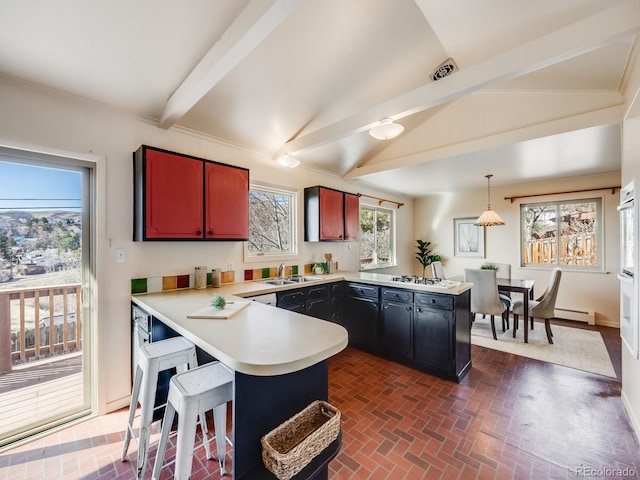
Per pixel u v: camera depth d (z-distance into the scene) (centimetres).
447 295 266
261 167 337
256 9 138
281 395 130
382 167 408
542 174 441
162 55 187
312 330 145
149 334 195
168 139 257
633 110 197
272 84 240
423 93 218
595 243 458
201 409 117
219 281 278
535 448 180
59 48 169
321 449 123
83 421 208
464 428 199
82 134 209
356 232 446
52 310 207
